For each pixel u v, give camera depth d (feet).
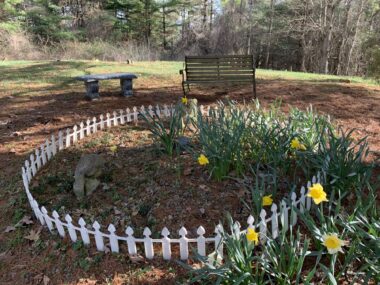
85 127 17.33
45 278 9.24
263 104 22.61
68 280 9.12
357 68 75.51
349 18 74.74
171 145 14.44
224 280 7.82
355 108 21.85
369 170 10.90
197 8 106.32
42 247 10.28
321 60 77.00
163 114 20.06
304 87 28.02
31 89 28.81
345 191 10.76
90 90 24.59
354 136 16.80
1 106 23.88
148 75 34.22
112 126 18.74
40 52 61.05
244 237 8.24
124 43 75.10
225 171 12.36
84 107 22.93
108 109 22.35
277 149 12.33
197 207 11.28
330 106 22.24
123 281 8.90
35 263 9.80
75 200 12.23
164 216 11.02
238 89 27.35
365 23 74.84
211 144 12.61
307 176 11.69
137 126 18.61
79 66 40.29
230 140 12.25
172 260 9.41
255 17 91.09
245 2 94.32
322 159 11.42
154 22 104.32
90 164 12.51
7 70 38.24
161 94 26.23
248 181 12.10
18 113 22.15
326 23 75.56
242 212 10.90
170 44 107.55
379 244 7.79
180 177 12.87
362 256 8.37
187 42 96.48
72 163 14.66
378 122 19.07
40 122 20.27
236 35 89.71
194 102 18.19
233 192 11.82
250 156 13.35
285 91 26.48
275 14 92.27
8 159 15.60
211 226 10.46
